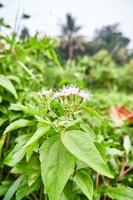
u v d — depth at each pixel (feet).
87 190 0.55
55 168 0.51
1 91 0.92
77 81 1.13
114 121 1.27
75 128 0.58
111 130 1.13
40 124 0.57
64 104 0.63
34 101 0.93
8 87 0.80
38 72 1.29
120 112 1.48
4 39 1.07
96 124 1.03
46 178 0.51
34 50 1.13
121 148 0.97
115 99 2.20
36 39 1.08
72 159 0.51
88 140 0.51
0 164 0.84
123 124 1.25
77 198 0.63
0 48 1.11
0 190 0.75
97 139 0.71
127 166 0.99
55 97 0.65
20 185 0.67
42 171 0.51
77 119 0.59
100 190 0.67
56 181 0.50
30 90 1.07
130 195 0.64
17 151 0.60
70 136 0.52
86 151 0.50
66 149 0.52
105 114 1.49
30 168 0.64
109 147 0.81
